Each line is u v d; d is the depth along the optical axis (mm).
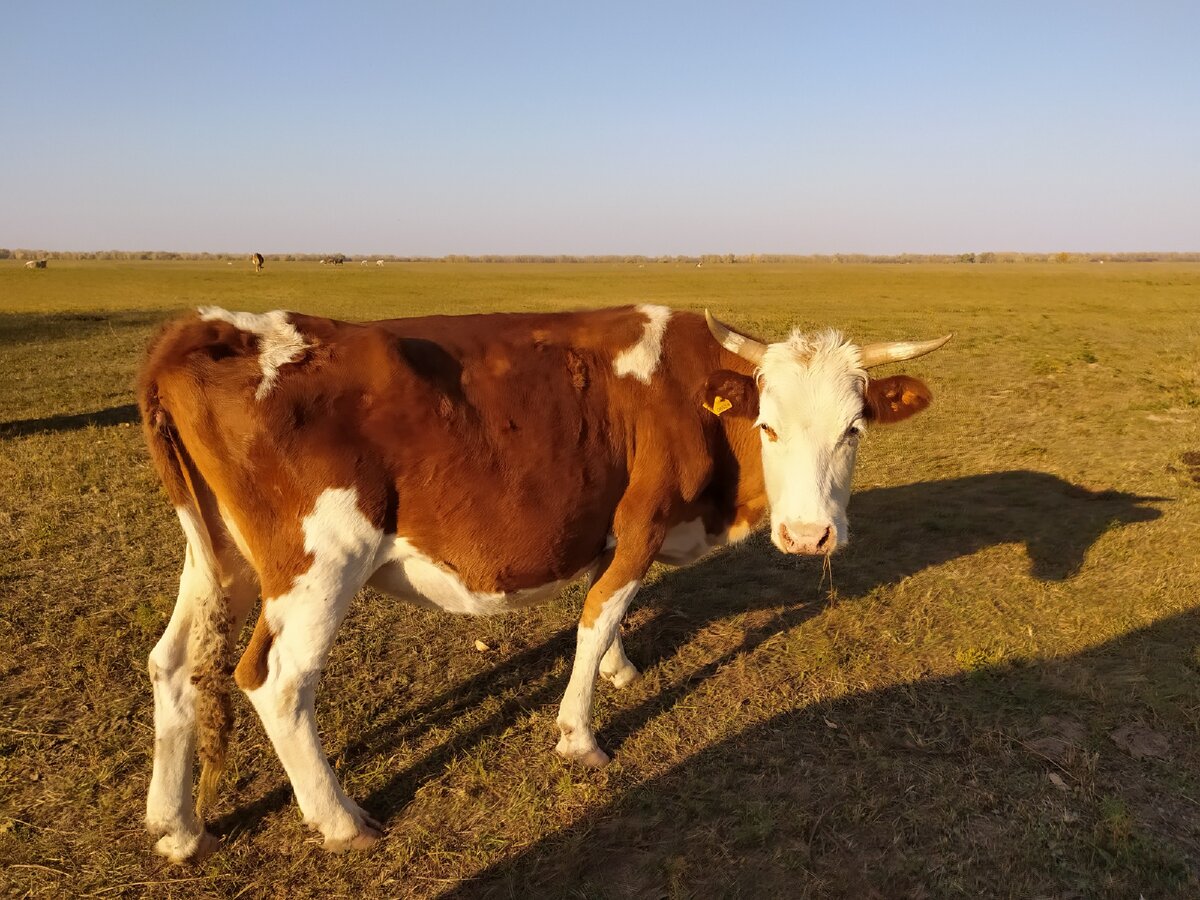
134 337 20906
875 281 56750
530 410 3799
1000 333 20531
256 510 3369
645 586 6047
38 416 11250
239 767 4031
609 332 4168
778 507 4051
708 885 3219
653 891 3215
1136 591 5562
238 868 3420
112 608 5492
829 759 3957
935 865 3270
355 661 4992
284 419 3328
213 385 3330
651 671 4863
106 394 12906
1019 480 8258
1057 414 11109
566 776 3896
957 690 4496
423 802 3795
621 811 3676
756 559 6484
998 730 4082
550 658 5066
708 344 4336
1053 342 18453
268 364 3393
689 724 4328
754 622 5422
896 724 4211
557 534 3846
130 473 8469
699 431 4156
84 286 47531
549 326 4156
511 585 3895
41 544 6469
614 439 4000
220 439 3332
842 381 3986
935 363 15398
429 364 3699
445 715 4473
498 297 37125
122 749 4098
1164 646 4809
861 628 5258
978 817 3521
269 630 3391
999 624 5223
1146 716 4164
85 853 3457
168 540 6691
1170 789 3650
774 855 3338
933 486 8227
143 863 3422
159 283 51531
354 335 3609
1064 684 4484
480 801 3777
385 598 5828
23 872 3340
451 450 3588
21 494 7773
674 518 4219
